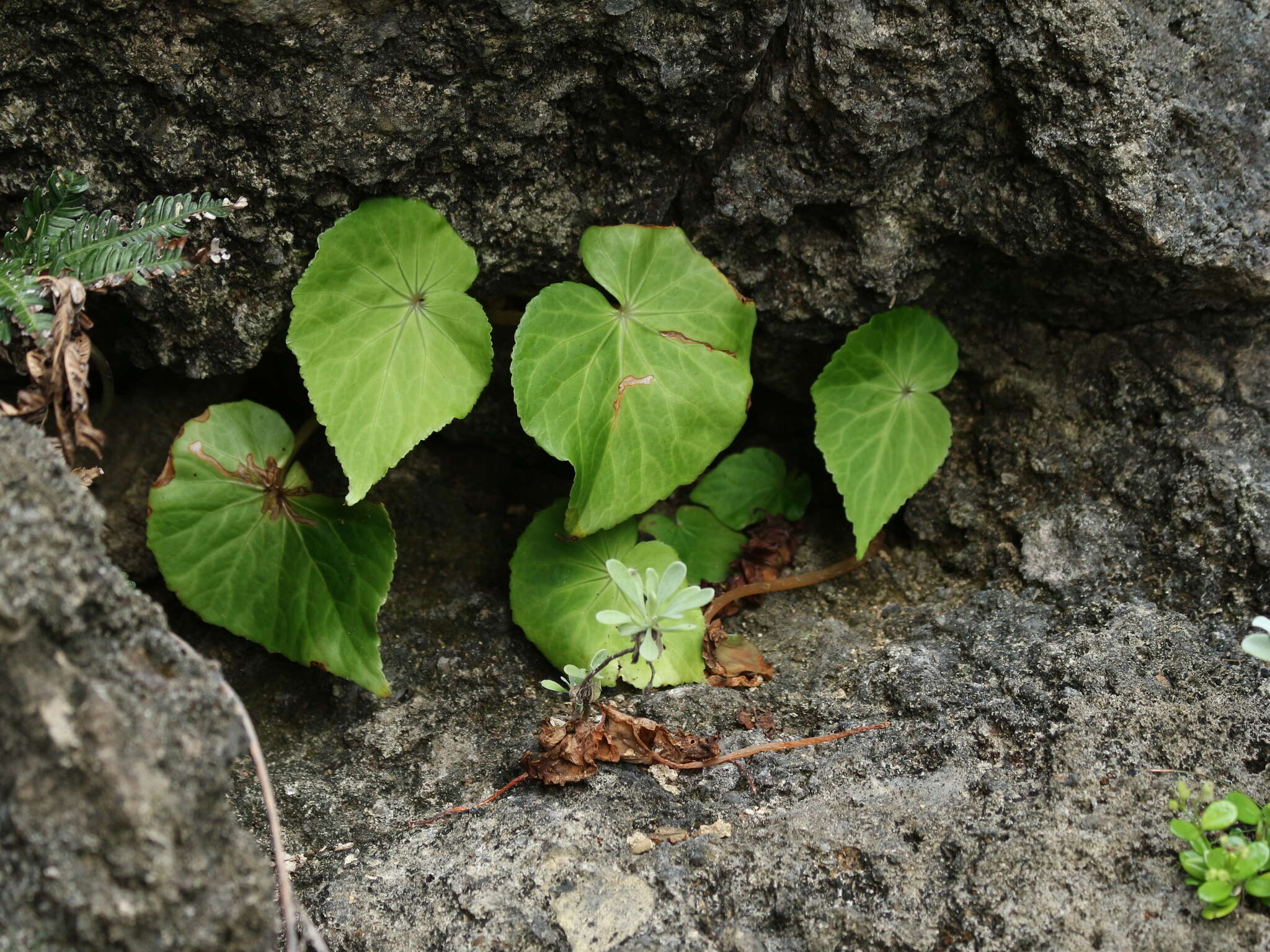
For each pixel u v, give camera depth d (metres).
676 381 0.93
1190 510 0.94
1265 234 0.94
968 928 0.84
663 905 0.85
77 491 0.79
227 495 0.92
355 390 0.90
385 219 0.90
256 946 0.79
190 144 0.88
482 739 0.92
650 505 0.93
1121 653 0.91
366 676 0.91
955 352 0.97
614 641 0.94
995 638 0.93
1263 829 0.84
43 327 0.85
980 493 0.99
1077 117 0.91
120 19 0.86
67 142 0.88
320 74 0.87
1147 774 0.87
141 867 0.77
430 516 1.00
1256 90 0.93
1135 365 0.97
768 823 0.87
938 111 0.92
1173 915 0.83
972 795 0.87
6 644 0.77
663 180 0.93
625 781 0.89
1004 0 0.90
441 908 0.85
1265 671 0.90
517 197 0.92
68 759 0.77
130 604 0.79
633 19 0.89
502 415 1.00
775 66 0.92
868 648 0.95
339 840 0.88
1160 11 0.91
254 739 0.80
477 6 0.87
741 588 0.97
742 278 0.96
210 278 0.91
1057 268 0.95
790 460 1.03
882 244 0.95
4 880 0.77
